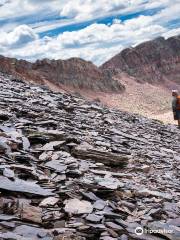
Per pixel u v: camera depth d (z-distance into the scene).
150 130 8.59
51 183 3.13
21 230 2.17
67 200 2.78
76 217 2.54
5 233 2.05
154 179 4.11
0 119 5.16
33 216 2.39
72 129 5.62
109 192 3.15
